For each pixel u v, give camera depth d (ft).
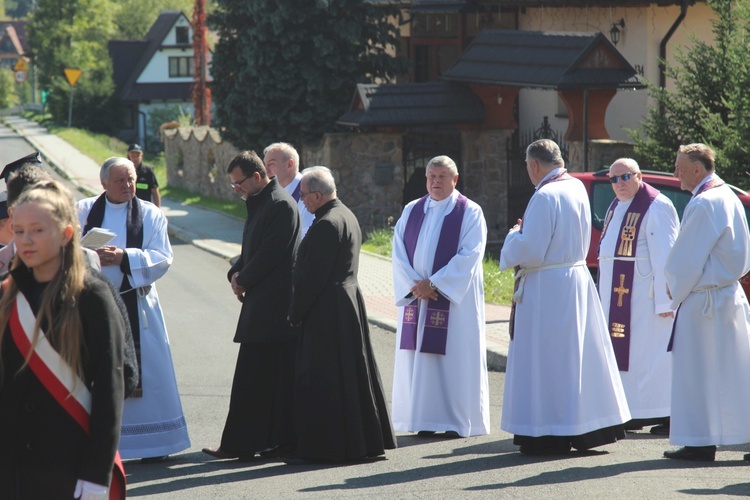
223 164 315.37
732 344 76.43
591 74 198.29
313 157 247.70
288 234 81.20
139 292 79.51
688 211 76.38
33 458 44.01
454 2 269.85
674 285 76.64
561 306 80.02
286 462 79.46
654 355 92.48
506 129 232.12
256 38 256.93
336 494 67.15
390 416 89.30
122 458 78.23
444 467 75.41
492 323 136.87
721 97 176.86
